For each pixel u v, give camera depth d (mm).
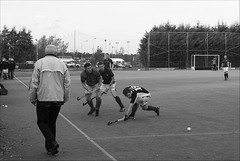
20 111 10961
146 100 9594
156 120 9492
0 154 5938
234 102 13586
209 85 22156
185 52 58219
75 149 6371
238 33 60031
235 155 6059
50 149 5891
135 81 25750
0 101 13633
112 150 6328
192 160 5742
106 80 10852
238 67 59094
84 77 10164
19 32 62219
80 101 13758
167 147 6578
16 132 7711
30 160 5633
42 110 5883
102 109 11609
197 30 66312
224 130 8211
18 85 22266
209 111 11219
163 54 57812
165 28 65500
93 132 7887
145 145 6723
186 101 13883
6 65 27938
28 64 54188
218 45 58906
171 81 25859
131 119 9617
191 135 7648
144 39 62281
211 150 6383
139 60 63562
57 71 5887
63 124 8859
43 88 5805
